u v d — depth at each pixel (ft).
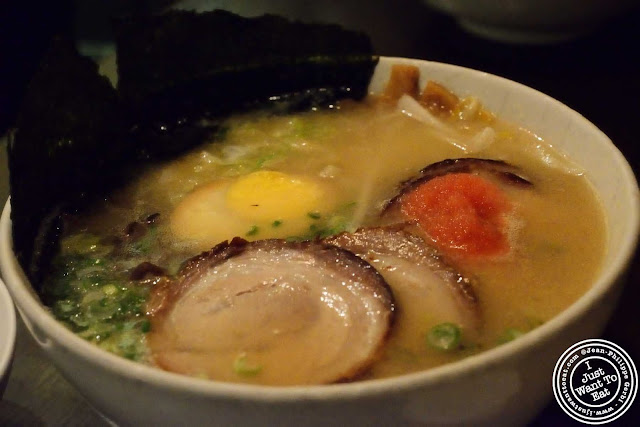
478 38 1.37
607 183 0.89
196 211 0.99
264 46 1.18
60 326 0.69
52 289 0.85
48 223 0.94
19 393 0.87
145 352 0.75
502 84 1.07
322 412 0.60
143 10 1.50
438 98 1.13
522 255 0.85
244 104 1.23
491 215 0.89
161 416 0.65
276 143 1.13
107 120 1.05
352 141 1.12
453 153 1.06
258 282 0.79
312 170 1.05
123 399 0.66
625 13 1.32
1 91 1.41
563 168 0.97
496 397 0.64
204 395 0.61
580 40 1.34
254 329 0.75
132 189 1.04
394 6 1.52
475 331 0.75
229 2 1.51
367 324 0.74
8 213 0.83
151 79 1.13
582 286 0.80
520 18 1.25
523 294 0.80
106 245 0.93
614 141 1.14
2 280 0.88
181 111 1.19
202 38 1.14
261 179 1.01
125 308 0.81
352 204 0.98
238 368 0.71
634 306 0.91
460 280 0.78
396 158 1.07
